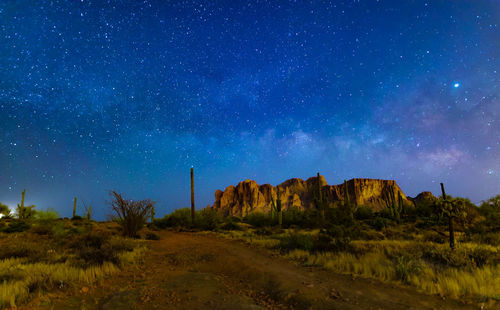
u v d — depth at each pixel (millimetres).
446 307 5469
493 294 5883
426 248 10922
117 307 5648
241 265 9914
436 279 7219
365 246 12141
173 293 6527
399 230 22312
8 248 11000
